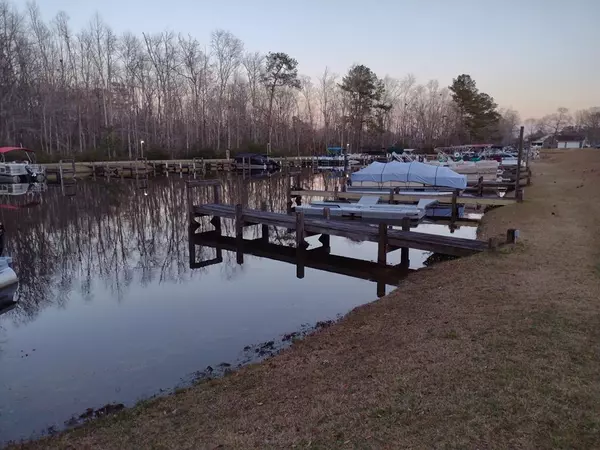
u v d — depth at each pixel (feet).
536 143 297.53
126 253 52.21
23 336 27.99
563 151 216.95
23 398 20.22
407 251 42.47
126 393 20.49
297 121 221.87
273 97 219.61
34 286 39.47
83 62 174.91
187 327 28.81
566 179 93.61
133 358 24.29
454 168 99.86
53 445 14.76
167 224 69.56
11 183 110.73
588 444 11.78
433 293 26.53
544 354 16.87
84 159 150.10
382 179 82.12
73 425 17.66
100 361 24.02
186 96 192.34
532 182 91.35
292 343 24.36
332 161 168.35
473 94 238.07
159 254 51.80
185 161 162.30
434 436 12.49
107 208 83.41
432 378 15.83
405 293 27.86
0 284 35.68
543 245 35.29
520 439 12.11
